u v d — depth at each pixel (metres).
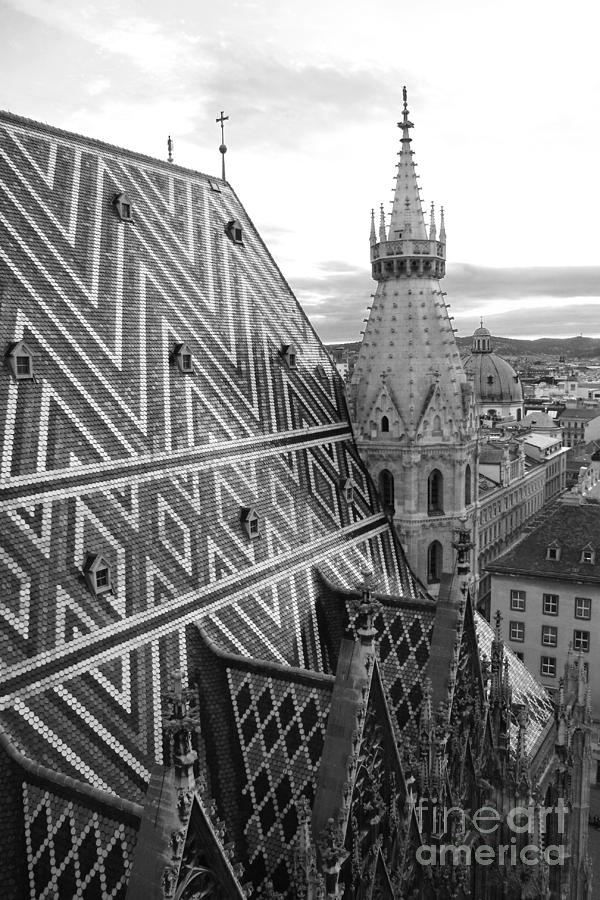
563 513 102.44
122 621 34.66
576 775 60.12
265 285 62.03
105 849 25.08
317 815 30.52
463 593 43.22
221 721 36.47
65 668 31.20
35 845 26.47
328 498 55.38
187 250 54.41
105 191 49.06
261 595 43.50
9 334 36.94
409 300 62.62
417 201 63.41
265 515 47.75
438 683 41.56
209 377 49.72
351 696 31.45
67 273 42.47
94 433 38.72
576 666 64.50
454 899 38.88
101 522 36.53
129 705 32.62
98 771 29.75
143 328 45.97
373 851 32.00
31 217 42.16
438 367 62.53
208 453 45.94
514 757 49.44
